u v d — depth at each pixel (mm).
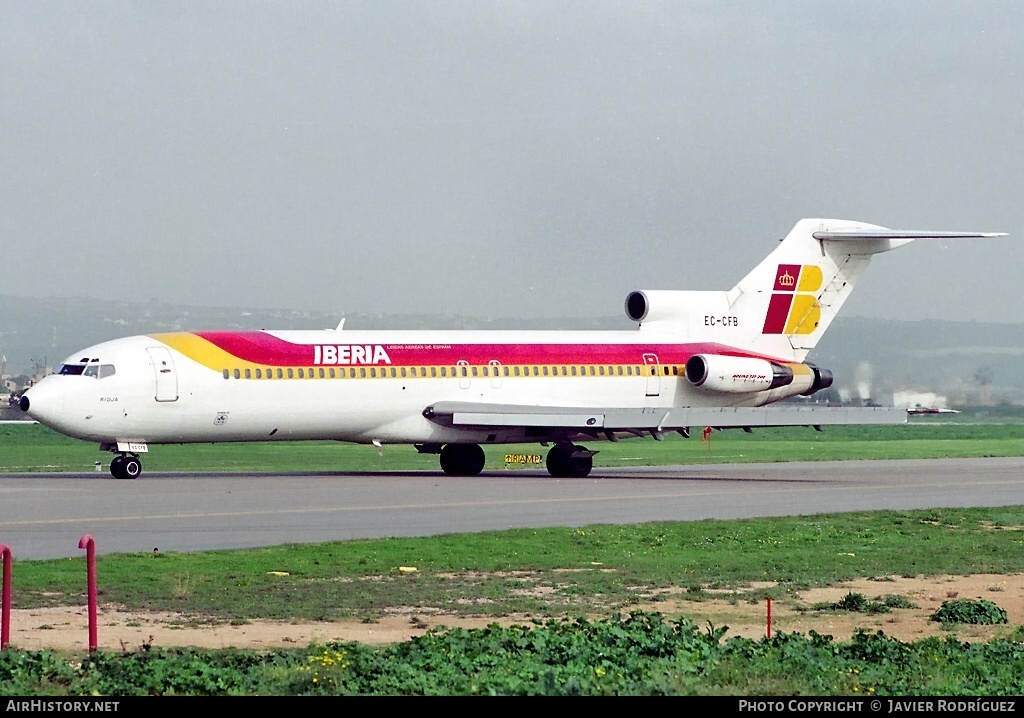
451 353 161875
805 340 183125
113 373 143875
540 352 167625
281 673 50844
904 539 100938
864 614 71312
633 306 180875
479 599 72812
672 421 156625
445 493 133250
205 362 147875
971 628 67875
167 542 93438
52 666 51094
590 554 89812
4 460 188375
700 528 105062
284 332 156375
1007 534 104812
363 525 105062
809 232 182125
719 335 179625
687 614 69875
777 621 68688
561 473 163875
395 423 158250
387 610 69188
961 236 172000
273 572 80125
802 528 106250
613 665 52688
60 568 79688
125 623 64438
